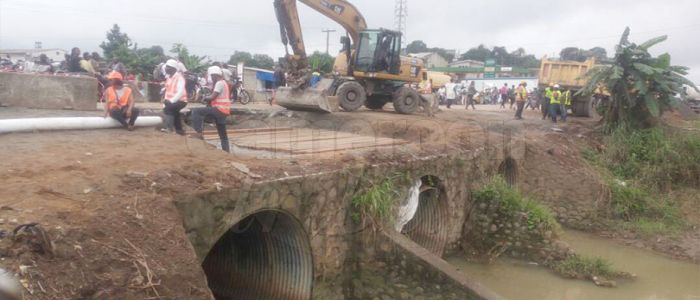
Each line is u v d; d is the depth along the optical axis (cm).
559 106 2220
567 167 1673
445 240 1204
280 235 826
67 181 585
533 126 2080
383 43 1941
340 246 866
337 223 855
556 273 1177
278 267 853
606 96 2306
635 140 1805
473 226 1283
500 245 1248
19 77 1284
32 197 529
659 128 1862
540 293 1080
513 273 1170
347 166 877
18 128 885
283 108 1866
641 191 1614
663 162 1722
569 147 1817
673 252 1373
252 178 712
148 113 1450
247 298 889
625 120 1889
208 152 820
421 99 2125
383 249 898
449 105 3045
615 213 1553
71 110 1320
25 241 437
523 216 1255
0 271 401
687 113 2427
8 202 509
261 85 3488
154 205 571
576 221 1555
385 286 870
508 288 1095
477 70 6556
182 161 722
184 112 1440
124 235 511
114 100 1023
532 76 6406
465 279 863
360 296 870
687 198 1639
